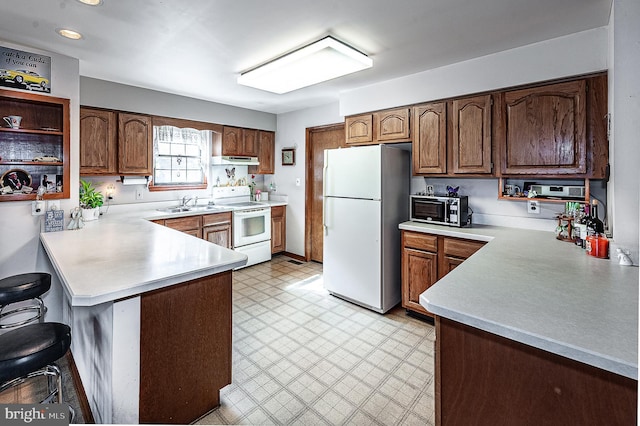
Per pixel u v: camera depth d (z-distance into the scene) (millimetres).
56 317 2650
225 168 4949
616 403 851
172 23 2082
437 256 2857
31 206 2514
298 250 5043
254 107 4680
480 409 1101
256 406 1864
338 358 2359
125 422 1477
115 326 1424
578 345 880
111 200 3758
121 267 1646
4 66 2340
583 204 2301
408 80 3176
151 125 3748
